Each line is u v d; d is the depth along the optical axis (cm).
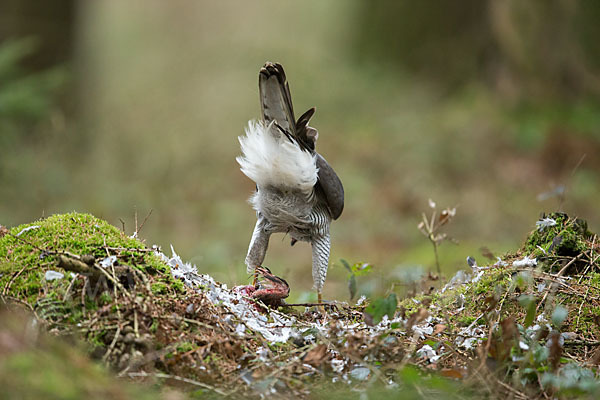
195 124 2238
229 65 2770
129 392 422
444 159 2045
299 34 3534
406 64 2806
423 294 757
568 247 704
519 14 2502
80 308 497
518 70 2492
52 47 1741
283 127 722
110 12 3609
